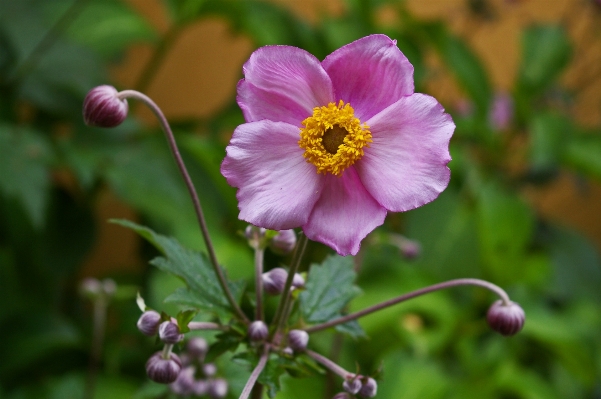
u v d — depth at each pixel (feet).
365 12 3.45
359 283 2.75
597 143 3.59
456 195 3.33
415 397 2.50
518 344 3.02
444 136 1.69
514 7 4.14
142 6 3.97
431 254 3.05
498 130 3.84
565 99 4.04
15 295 2.64
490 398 2.56
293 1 4.09
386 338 2.67
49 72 2.83
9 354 2.52
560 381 3.10
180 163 1.76
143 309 1.76
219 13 3.23
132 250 3.85
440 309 2.76
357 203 1.73
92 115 1.73
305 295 1.86
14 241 2.64
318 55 3.30
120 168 2.68
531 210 3.21
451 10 4.09
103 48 3.16
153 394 1.99
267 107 1.74
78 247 2.86
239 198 1.72
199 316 2.01
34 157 2.50
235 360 1.79
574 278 3.50
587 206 4.60
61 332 2.60
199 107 4.07
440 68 4.22
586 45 4.46
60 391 2.37
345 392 1.77
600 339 3.10
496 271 2.97
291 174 1.73
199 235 2.62
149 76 3.30
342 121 1.72
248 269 2.55
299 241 1.76
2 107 2.76
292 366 1.79
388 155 1.72
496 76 4.42
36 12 2.96
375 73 1.73
